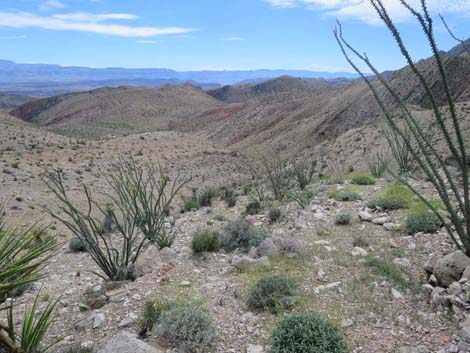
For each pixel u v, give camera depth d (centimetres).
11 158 4122
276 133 13088
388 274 657
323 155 4878
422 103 7525
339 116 10900
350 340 481
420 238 807
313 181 2161
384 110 479
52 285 856
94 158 5203
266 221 1189
